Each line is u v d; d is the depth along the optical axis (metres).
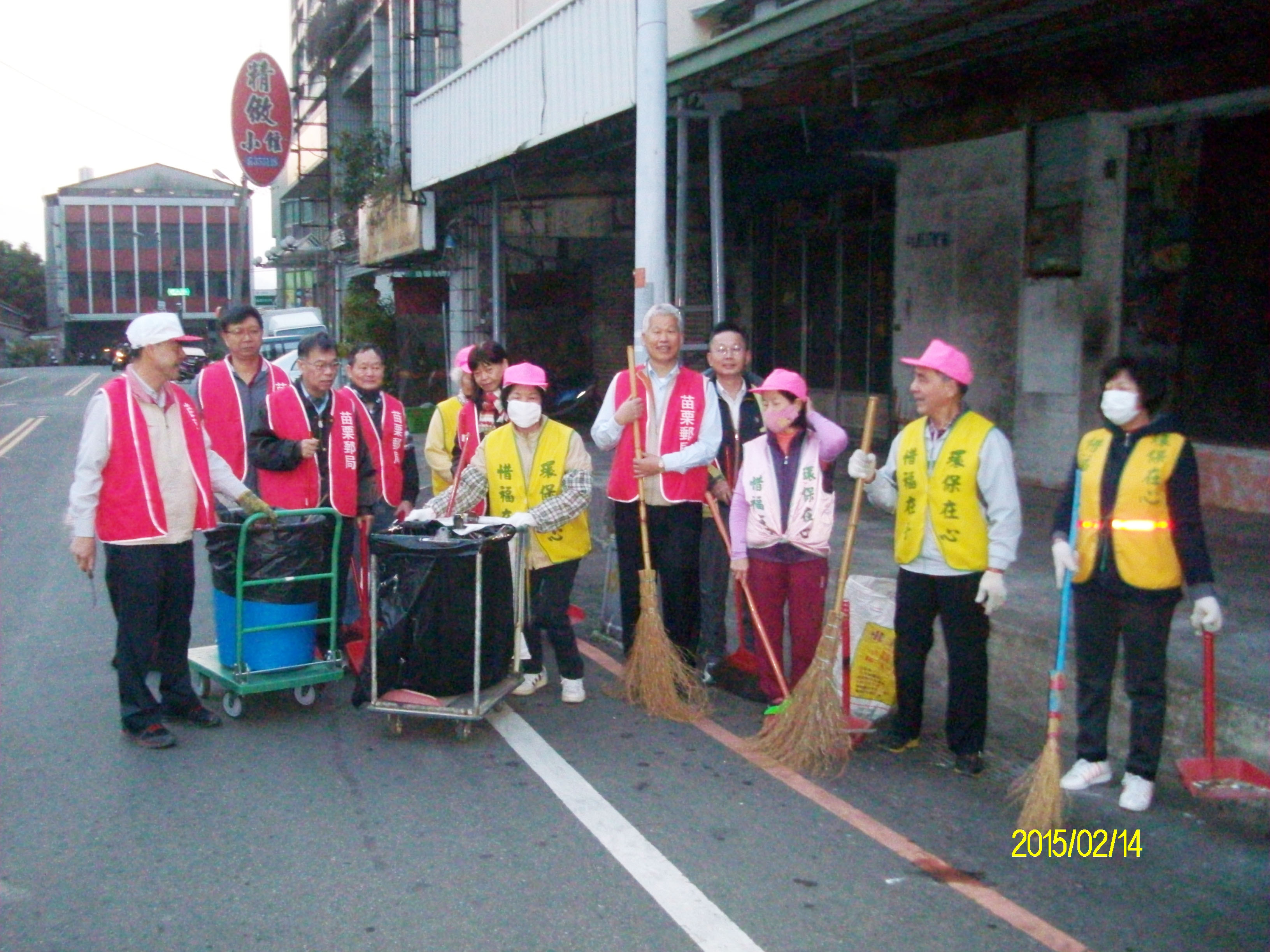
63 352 72.88
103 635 7.04
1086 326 9.53
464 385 6.75
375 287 26.78
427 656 5.14
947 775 4.87
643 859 4.01
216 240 70.94
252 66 24.42
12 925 3.54
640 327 8.14
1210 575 4.28
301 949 3.41
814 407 14.94
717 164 9.67
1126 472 4.38
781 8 8.85
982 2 6.89
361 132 30.64
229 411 6.20
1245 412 8.78
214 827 4.26
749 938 3.48
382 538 5.16
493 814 4.39
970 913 3.66
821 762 4.89
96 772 4.80
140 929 3.52
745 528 5.39
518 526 5.40
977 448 4.66
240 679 5.40
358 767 4.88
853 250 13.94
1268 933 3.57
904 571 4.94
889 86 9.96
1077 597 4.61
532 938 3.47
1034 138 9.97
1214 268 8.88
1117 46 8.48
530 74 11.79
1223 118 8.70
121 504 4.96
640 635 5.66
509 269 18.22
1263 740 4.54
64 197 69.19
